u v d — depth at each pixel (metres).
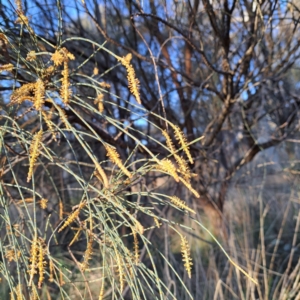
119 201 0.93
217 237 2.45
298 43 1.82
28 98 0.93
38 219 2.15
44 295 1.88
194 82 1.83
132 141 1.99
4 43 1.10
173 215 2.70
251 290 1.85
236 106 2.20
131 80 0.88
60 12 1.06
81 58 1.92
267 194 2.85
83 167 2.24
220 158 2.51
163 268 2.19
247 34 1.92
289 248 2.40
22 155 1.24
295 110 2.18
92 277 2.11
